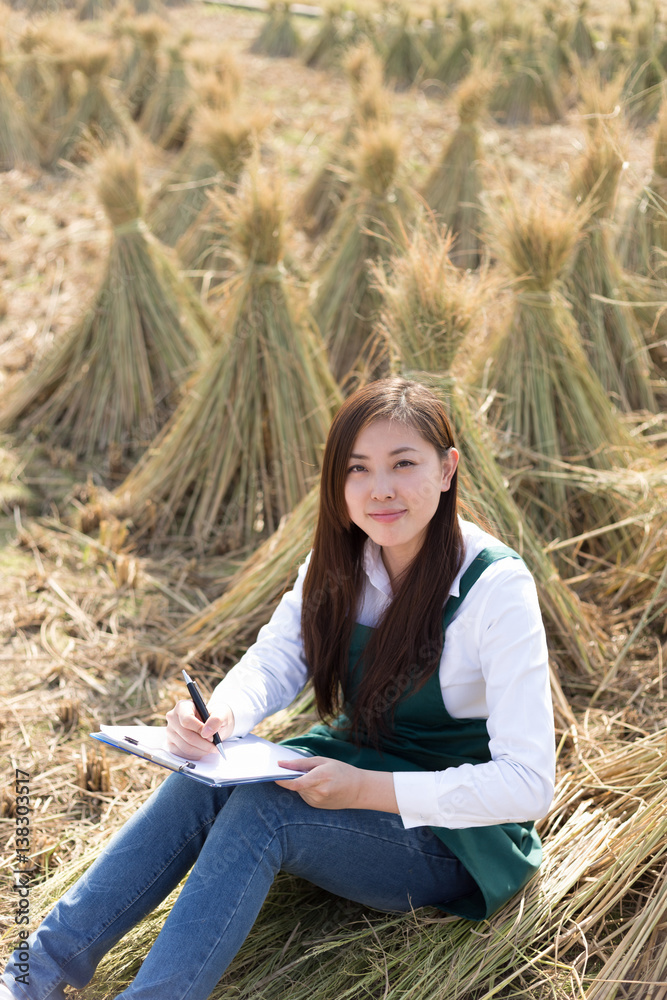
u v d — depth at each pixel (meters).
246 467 3.76
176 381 4.46
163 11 13.49
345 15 11.59
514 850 1.83
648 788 2.17
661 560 3.17
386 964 1.80
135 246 4.46
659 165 4.43
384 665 1.80
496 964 1.78
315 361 3.85
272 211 3.61
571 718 2.54
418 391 1.75
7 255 6.26
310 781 1.65
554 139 8.21
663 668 2.85
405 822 1.68
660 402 4.20
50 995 1.67
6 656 3.02
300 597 2.03
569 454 3.46
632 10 9.84
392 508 1.69
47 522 3.85
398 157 4.59
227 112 5.36
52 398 4.58
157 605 3.33
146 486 3.89
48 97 8.70
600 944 1.86
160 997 1.55
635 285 4.34
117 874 1.71
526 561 2.85
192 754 1.76
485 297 2.86
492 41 10.04
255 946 1.92
